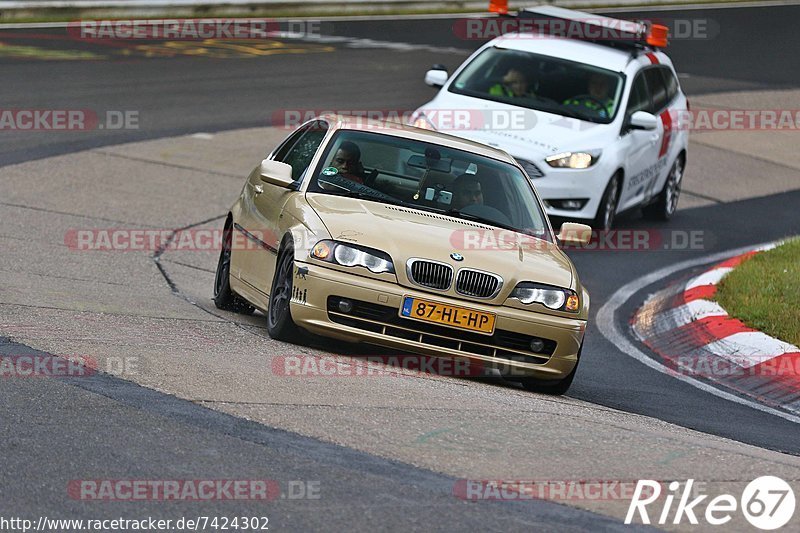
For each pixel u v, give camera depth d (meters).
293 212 30.23
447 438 22.03
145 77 77.62
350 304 27.91
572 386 30.95
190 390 23.53
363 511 18.00
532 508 18.78
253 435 21.12
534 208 32.88
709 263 52.06
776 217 63.09
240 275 33.44
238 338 29.34
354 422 22.45
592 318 41.38
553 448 22.16
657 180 57.97
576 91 53.84
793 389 32.62
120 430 20.73
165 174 57.00
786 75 104.00
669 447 23.17
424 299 27.83
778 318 37.47
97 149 59.72
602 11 133.88
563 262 30.41
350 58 92.12
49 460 19.09
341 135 33.12
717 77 99.69
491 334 28.14
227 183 56.97
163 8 104.81
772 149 78.19
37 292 32.94
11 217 46.34
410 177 32.03
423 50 98.50
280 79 81.38
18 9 95.94
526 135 50.94
